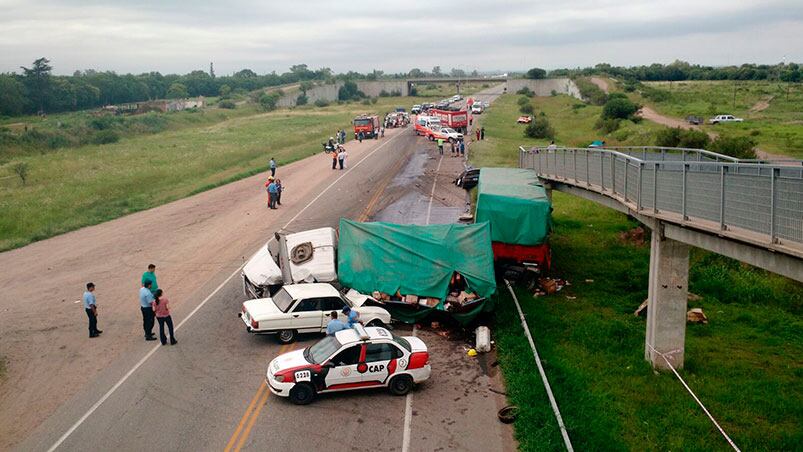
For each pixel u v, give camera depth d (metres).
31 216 38.81
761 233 12.10
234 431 13.95
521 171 31.72
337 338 16.06
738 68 187.12
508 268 24.62
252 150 71.25
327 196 41.78
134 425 14.21
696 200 14.62
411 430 14.07
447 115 75.44
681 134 43.91
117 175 55.81
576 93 154.38
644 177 17.62
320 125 107.19
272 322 18.73
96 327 19.91
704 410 14.75
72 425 14.24
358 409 15.08
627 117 87.44
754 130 66.12
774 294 23.55
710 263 26.78
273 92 187.88
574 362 17.59
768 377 16.86
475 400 15.58
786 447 13.29
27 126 107.19
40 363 17.72
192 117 139.00
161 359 17.86
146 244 31.20
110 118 117.12
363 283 21.31
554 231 33.56
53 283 25.42
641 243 30.97
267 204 39.75
